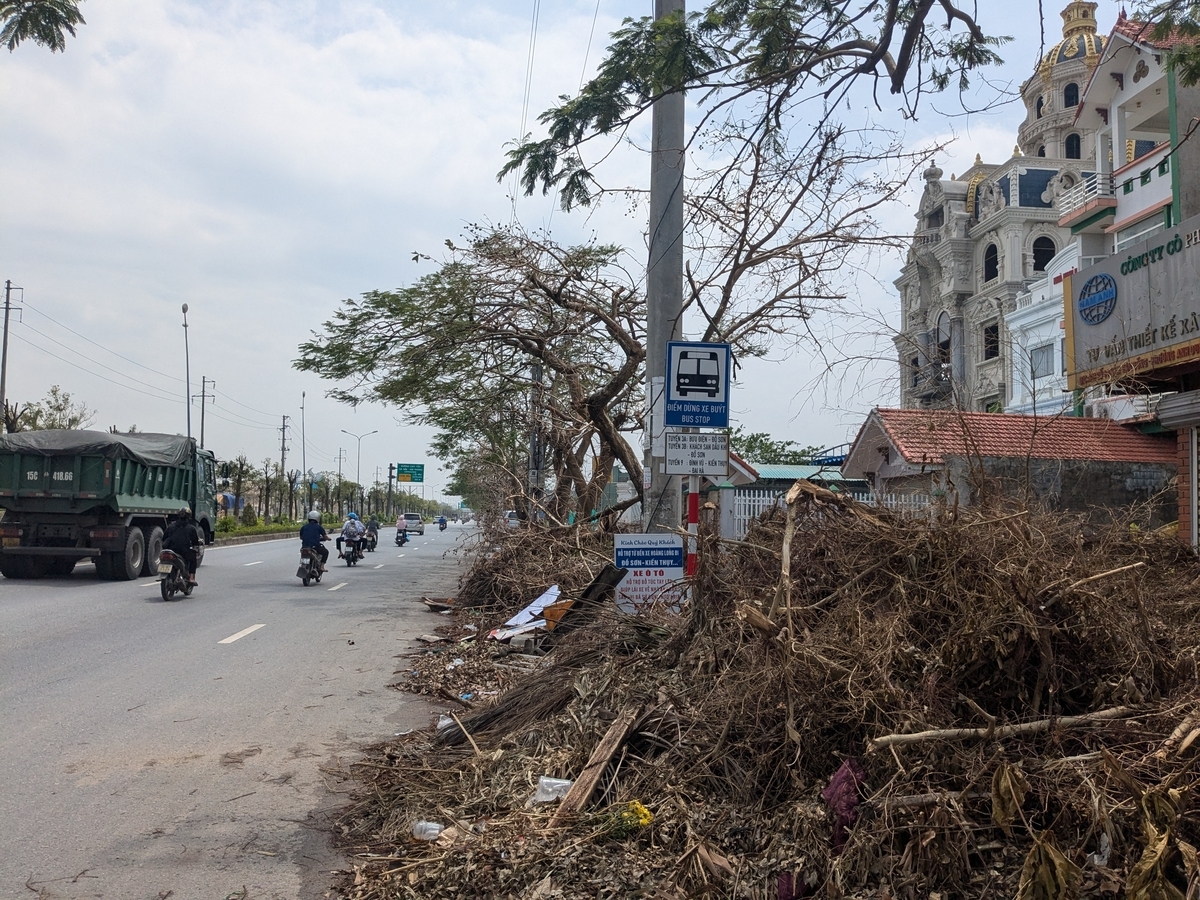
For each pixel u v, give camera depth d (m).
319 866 4.51
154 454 19.44
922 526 4.93
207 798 5.48
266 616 13.93
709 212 10.72
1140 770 3.44
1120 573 4.57
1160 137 25.48
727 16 7.45
